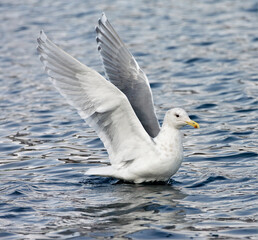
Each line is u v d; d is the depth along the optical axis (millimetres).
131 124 12086
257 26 28859
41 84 21875
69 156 14359
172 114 12250
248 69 22000
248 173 12609
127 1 36781
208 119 16938
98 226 9930
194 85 20516
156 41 27188
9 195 11641
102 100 11742
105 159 14086
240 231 9492
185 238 9312
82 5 36031
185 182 12398
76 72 11578
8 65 24641
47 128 16766
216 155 14008
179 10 33719
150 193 11758
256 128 15867
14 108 18906
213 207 10672
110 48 13594
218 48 25406
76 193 11836
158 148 12289
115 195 11664
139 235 9508
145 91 13586
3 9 35719
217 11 32812
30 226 9961
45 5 36594
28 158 14258
